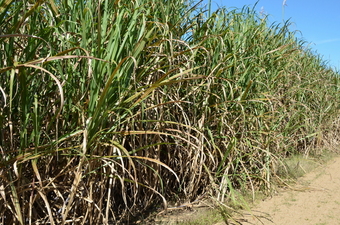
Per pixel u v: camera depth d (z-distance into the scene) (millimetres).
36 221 1947
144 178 2715
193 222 2727
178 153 3008
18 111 1805
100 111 1871
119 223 2633
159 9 2725
